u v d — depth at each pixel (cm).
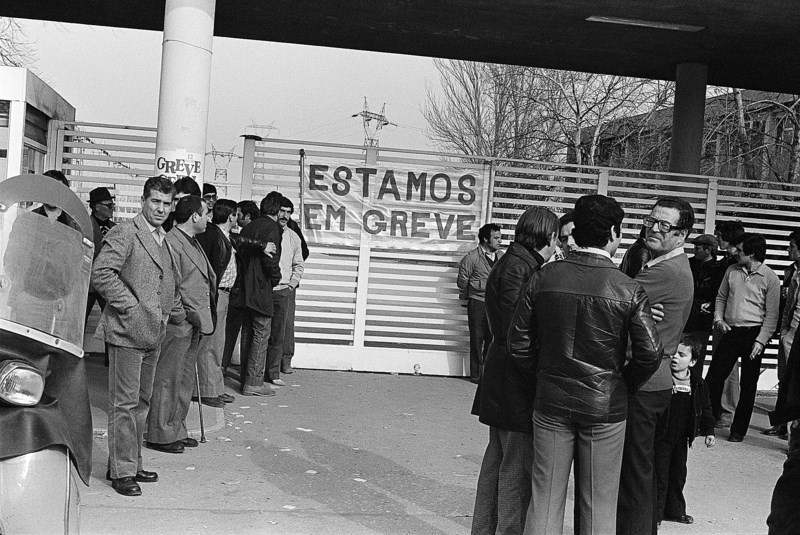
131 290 627
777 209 1390
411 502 657
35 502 375
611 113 3092
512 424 529
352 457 782
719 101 2636
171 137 954
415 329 1293
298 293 1271
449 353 1298
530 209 564
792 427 485
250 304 1014
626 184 1393
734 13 1177
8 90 1030
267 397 1034
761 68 1484
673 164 1471
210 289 791
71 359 439
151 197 634
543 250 561
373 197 1288
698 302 1022
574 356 474
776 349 1358
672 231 547
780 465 866
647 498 543
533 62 1551
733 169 2603
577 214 489
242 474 703
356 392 1112
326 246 1280
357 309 1283
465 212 1309
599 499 480
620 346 474
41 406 398
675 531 637
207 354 941
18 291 412
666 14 1198
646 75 1595
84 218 459
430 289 1302
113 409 632
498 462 555
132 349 629
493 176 1314
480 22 1305
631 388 489
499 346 542
